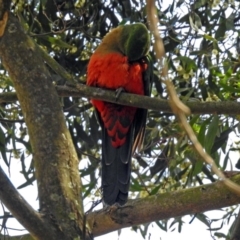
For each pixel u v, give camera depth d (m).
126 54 8.09
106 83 8.12
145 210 5.91
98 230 5.98
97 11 9.74
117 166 7.86
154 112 9.55
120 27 8.47
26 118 6.15
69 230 5.46
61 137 5.99
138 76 8.20
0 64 9.17
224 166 9.28
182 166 9.64
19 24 6.44
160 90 9.73
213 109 6.38
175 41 9.45
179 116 2.81
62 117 6.16
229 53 9.33
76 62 9.72
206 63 9.30
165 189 9.86
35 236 5.29
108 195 7.46
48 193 5.68
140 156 9.32
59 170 5.80
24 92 6.20
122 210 5.95
